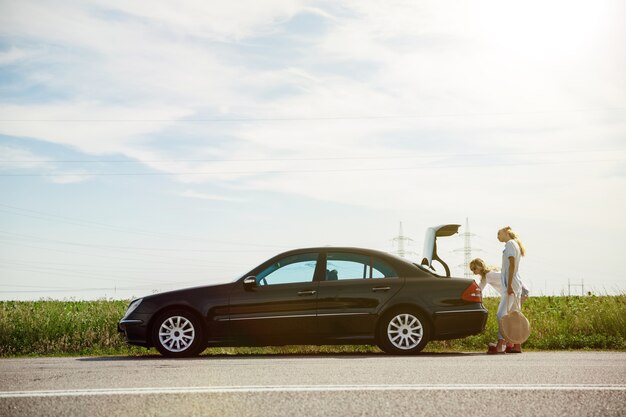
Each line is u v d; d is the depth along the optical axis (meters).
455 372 7.98
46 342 13.62
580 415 5.36
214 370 8.31
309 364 9.01
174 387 6.77
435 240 12.41
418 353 11.06
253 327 10.95
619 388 6.57
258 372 8.05
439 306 11.05
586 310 15.45
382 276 11.20
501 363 9.07
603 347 12.53
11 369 8.78
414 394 6.32
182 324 11.04
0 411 5.61
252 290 11.09
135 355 11.88
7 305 18.64
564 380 7.18
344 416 5.37
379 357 10.30
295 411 5.56
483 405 5.79
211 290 11.15
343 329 10.98
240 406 5.77
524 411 5.53
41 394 6.37
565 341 12.61
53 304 19.27
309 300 11.02
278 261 11.31
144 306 11.12
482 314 11.19
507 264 11.69
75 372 8.24
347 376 7.62
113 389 6.66
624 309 14.30
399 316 11.03
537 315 16.36
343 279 11.19
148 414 5.45
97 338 14.03
